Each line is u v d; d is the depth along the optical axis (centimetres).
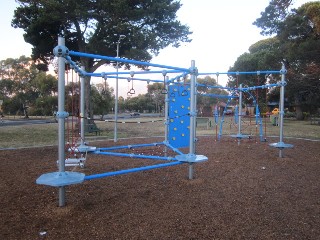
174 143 871
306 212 348
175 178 511
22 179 501
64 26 1548
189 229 297
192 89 490
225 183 476
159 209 354
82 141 654
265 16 2794
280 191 434
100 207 361
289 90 2817
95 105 2848
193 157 489
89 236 279
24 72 5550
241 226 305
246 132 1598
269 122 2738
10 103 5603
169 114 821
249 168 598
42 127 2106
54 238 275
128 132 1630
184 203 377
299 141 1112
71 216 331
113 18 1452
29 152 807
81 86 652
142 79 690
